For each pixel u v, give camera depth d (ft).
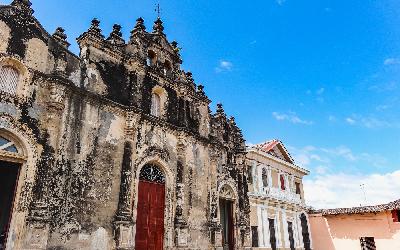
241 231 75.77
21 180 42.42
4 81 44.24
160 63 69.21
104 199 50.29
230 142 82.02
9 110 43.04
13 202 41.70
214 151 74.38
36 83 46.60
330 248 105.60
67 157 47.19
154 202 59.06
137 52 63.57
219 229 68.64
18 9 47.26
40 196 42.88
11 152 42.47
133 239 51.96
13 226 40.40
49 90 47.78
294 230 103.96
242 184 80.43
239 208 77.41
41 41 48.65
